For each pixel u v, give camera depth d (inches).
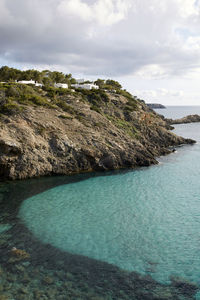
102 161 1924.2
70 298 606.2
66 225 1012.5
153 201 1291.8
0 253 794.2
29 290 629.0
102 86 4377.5
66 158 1790.1
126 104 3454.7
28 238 900.0
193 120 6717.5
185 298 610.5
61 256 785.6
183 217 1093.1
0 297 601.6
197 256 791.1
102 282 666.2
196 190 1462.8
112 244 865.5
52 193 1403.8
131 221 1056.2
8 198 1311.5
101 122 2390.5
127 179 1688.0
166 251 821.2
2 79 3380.9
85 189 1481.3
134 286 652.1
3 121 1771.7
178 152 2669.8
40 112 2076.8
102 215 1117.1
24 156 1614.2
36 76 3646.7
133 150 2130.9
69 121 2146.9
